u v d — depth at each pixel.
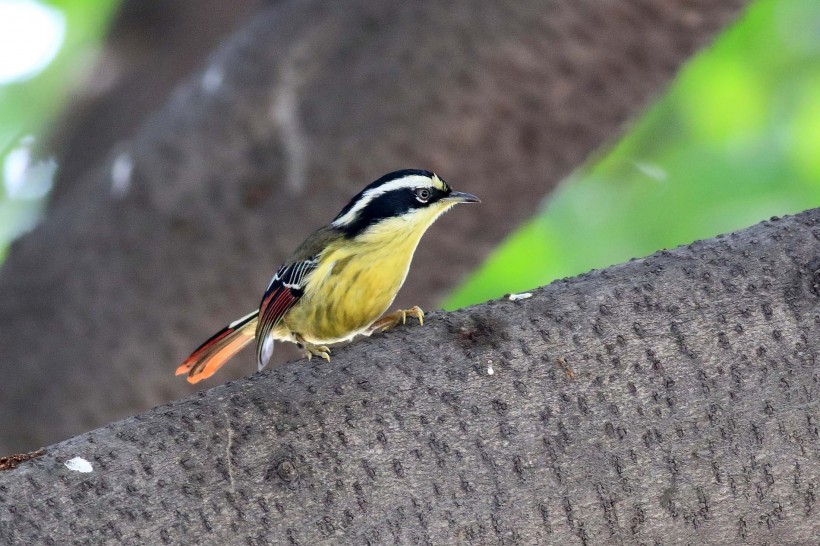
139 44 17.84
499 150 11.26
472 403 6.29
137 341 11.48
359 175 11.18
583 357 6.39
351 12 11.45
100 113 17.70
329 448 6.14
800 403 6.22
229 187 11.42
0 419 11.55
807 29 18.84
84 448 6.15
